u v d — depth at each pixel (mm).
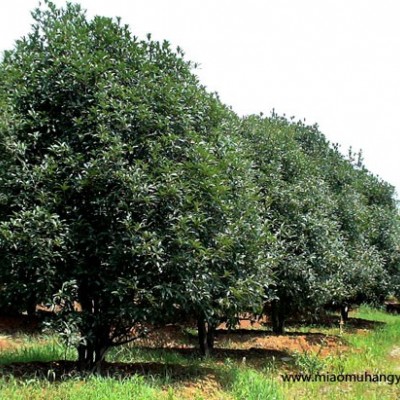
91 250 7555
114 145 7621
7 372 7668
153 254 7168
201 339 11461
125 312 7430
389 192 23359
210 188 7996
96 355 8031
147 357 10734
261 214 11812
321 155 20219
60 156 7691
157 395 6977
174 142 8078
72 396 6441
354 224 17766
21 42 8695
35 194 7438
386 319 23203
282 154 14016
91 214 7715
